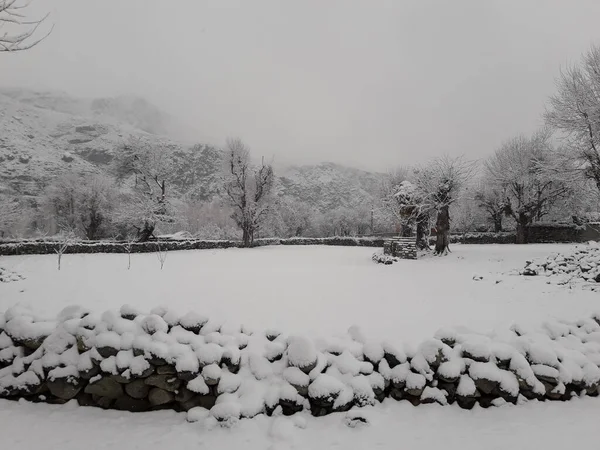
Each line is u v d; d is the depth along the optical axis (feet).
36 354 13.71
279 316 16.60
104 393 12.93
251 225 112.37
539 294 23.08
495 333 14.71
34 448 10.48
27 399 13.29
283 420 11.22
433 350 13.19
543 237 106.11
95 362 13.12
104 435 11.15
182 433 11.00
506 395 12.61
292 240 129.08
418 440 10.54
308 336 14.35
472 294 24.02
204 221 191.62
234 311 16.61
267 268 42.83
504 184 99.91
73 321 14.12
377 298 22.08
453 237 110.73
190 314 14.12
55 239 77.25
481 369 12.80
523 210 97.19
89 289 20.35
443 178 60.75
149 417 12.22
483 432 10.98
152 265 46.73
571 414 12.01
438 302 21.15
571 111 57.82
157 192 113.70
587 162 62.44
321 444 10.34
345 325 15.94
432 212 66.59
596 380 13.21
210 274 34.37
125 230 123.44
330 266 46.65
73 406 12.95
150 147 111.65
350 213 212.84
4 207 123.03
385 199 107.65
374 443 10.39
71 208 125.18
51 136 552.00
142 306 16.62
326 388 11.91
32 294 18.79
